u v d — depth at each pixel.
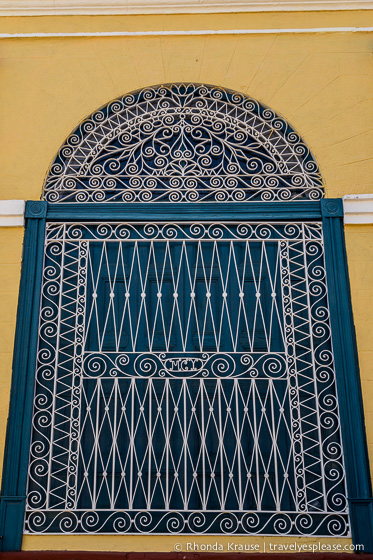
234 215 4.45
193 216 4.45
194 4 4.75
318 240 4.41
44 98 4.67
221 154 4.58
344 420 4.00
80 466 4.04
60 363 4.20
